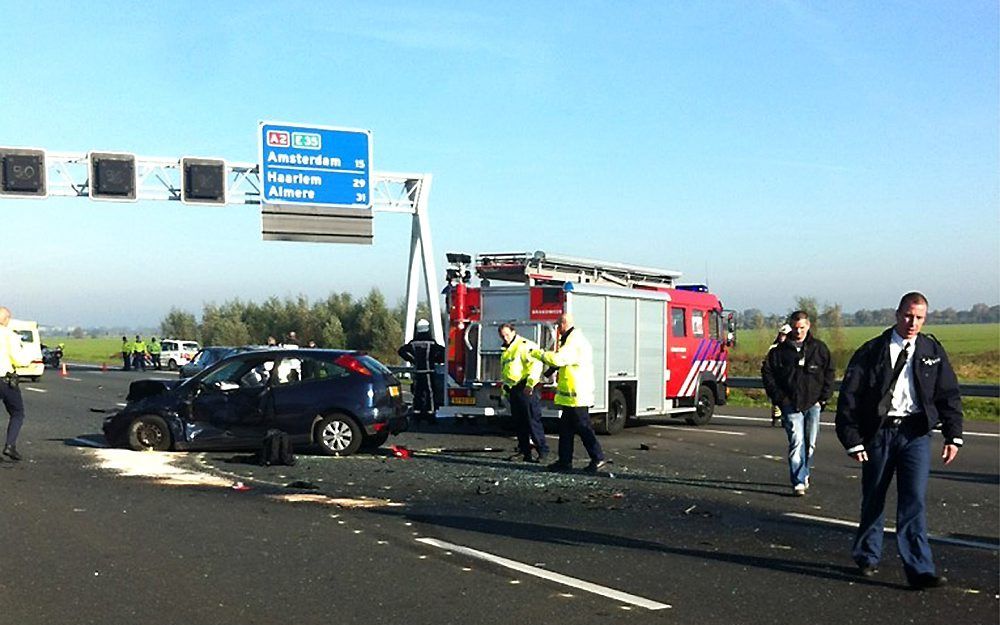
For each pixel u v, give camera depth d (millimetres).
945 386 6828
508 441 16594
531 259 17297
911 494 6824
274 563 7414
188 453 14094
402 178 31359
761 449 15672
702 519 9383
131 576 6988
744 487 11469
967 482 12180
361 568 7289
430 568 7309
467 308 17578
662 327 19141
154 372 51125
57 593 6535
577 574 7168
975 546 8375
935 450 15836
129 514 9305
